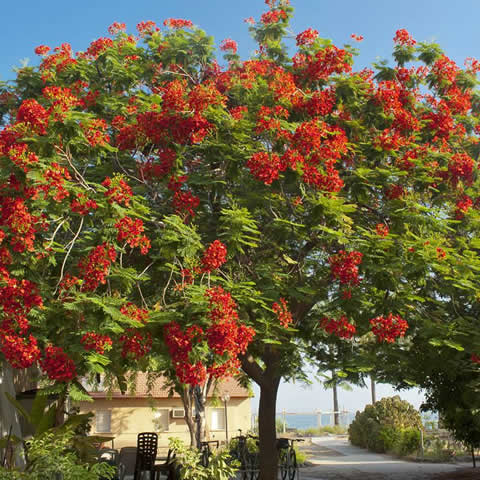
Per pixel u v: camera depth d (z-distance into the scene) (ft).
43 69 45.65
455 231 38.19
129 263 36.78
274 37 47.88
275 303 34.73
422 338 37.06
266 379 47.37
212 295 28.73
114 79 44.55
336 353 44.60
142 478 53.78
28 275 28.40
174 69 46.09
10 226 27.07
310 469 69.62
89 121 30.01
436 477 59.31
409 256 33.83
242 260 38.88
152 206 38.22
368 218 41.29
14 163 27.17
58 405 43.80
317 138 35.35
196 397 75.36
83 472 29.96
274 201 37.09
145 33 48.49
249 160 34.96
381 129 42.11
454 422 60.03
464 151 44.65
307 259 42.83
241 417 100.63
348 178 38.52
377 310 34.86
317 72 42.65
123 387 45.60
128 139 38.17
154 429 96.17
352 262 34.01
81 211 28.89
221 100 37.32
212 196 39.06
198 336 28.91
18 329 27.35
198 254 33.47
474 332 34.32
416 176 40.14
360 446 102.42
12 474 28.78
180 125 36.40
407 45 45.16
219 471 37.73
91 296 28.30
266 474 46.78
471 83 45.80
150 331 29.78
